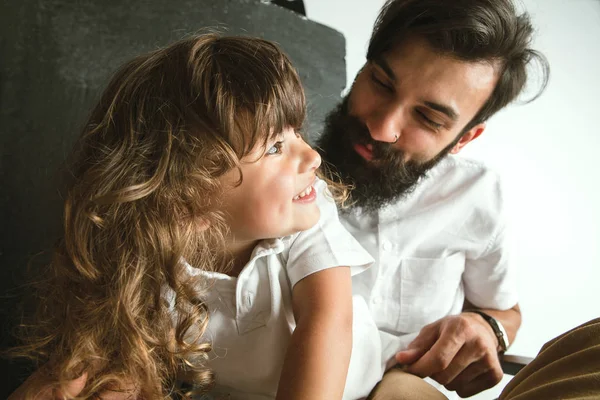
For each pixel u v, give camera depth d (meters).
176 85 0.72
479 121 1.12
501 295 1.28
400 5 1.01
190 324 0.71
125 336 0.70
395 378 0.90
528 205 2.08
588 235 2.16
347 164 1.10
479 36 0.96
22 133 0.96
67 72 1.01
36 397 0.70
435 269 1.18
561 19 2.30
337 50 1.47
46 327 0.81
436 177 1.25
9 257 0.94
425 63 0.98
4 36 0.95
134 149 0.73
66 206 0.77
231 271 0.79
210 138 0.69
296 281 0.76
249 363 0.78
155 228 0.71
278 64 0.73
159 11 1.13
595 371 0.51
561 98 2.27
